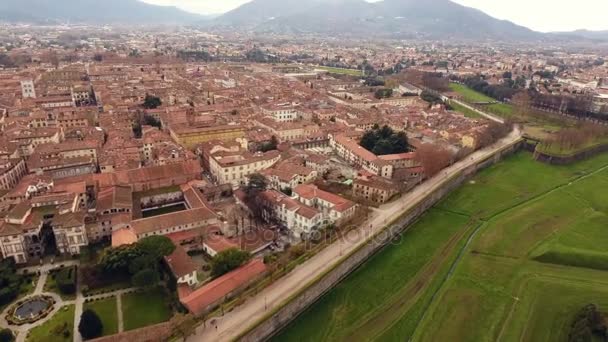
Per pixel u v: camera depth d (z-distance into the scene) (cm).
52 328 11238
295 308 12338
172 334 10738
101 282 13075
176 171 19912
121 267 13038
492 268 14962
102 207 15938
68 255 14512
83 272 13250
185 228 15788
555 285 14012
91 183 18188
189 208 17562
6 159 19162
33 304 12212
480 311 12762
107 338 10544
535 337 11781
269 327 11538
